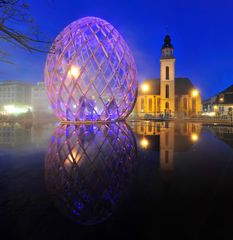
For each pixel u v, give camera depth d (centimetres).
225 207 218
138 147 610
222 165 396
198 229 177
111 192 261
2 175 333
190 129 1291
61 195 252
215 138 812
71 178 321
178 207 218
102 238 166
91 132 1052
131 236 168
